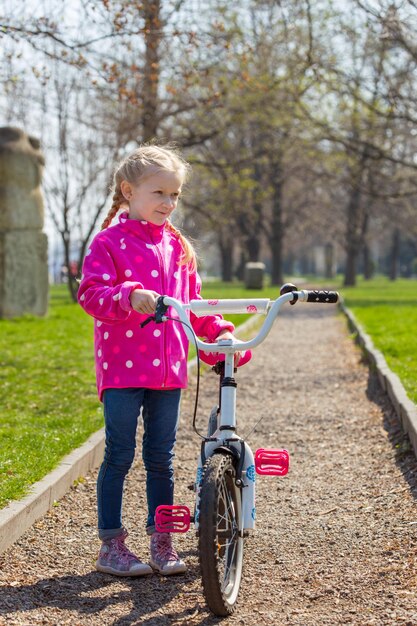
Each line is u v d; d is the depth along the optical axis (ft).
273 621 11.31
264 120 78.89
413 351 36.70
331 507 16.85
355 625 11.07
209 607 11.32
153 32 37.81
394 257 223.30
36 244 58.95
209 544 10.89
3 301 57.67
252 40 63.41
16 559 13.67
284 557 13.99
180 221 14.76
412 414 21.36
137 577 13.01
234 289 129.70
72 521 15.81
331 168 107.34
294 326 64.90
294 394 31.17
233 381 12.08
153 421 13.17
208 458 11.60
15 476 16.79
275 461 12.48
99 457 20.24
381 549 14.14
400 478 18.43
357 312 69.10
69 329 51.24
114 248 12.80
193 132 80.53
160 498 13.25
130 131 70.23
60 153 80.53
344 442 22.90
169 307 12.85
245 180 92.32
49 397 27.96
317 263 298.35
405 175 107.96
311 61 57.57
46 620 11.35
